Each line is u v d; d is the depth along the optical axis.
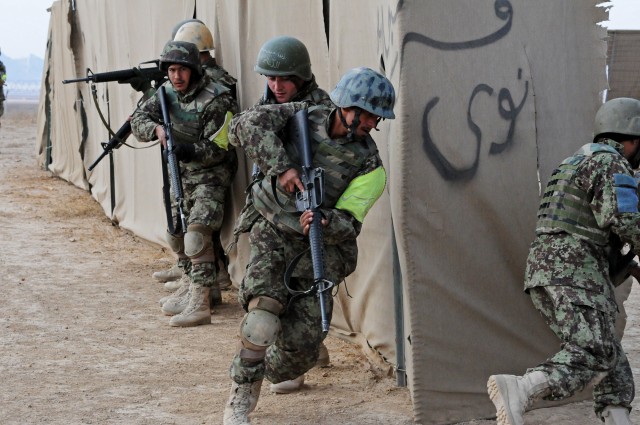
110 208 17.28
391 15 7.09
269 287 6.55
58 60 22.70
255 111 6.46
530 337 7.30
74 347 9.27
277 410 7.42
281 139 6.54
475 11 7.02
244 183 10.88
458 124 6.99
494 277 7.18
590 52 7.51
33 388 7.94
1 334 9.69
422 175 6.91
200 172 10.30
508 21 7.16
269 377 6.93
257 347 6.52
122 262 13.79
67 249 14.70
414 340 7.00
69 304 11.12
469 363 7.14
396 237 7.22
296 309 6.63
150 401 7.64
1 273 12.73
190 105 10.05
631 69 21.75
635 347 9.62
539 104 7.30
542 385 6.04
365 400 7.66
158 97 10.21
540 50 7.28
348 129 6.23
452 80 6.96
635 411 7.46
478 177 7.06
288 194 6.43
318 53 9.36
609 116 6.47
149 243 15.12
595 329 6.14
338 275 6.62
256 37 10.55
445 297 7.04
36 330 9.90
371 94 6.12
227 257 11.90
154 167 14.59
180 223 10.54
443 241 7.01
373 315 8.62
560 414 7.34
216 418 7.20
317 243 6.05
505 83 7.14
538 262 6.43
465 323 7.12
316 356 6.75
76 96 20.42
